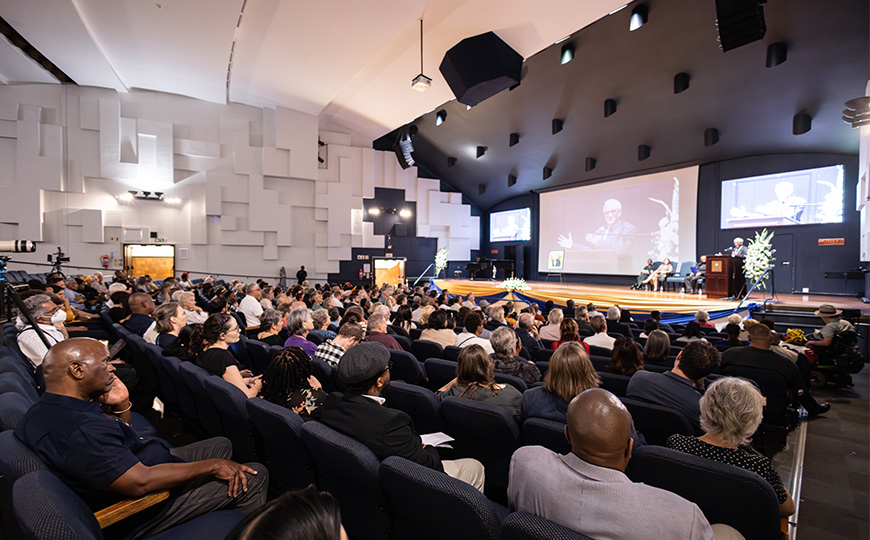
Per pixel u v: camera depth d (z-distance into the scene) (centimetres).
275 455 207
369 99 1144
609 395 120
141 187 1251
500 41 712
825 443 329
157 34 859
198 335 281
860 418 389
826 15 677
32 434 134
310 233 1479
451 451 222
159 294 673
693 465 133
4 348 296
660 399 231
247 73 1059
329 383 306
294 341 362
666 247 1326
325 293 797
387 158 1727
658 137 1170
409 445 162
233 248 1362
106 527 133
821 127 945
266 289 776
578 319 591
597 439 113
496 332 307
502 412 189
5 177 1109
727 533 126
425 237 1811
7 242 328
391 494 138
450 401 203
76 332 470
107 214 1216
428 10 680
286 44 855
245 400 217
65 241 1173
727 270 904
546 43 720
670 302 867
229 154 1347
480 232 2056
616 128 1184
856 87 799
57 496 108
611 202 1477
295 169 1383
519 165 1572
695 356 231
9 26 908
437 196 1845
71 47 922
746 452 159
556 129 1223
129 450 142
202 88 1198
